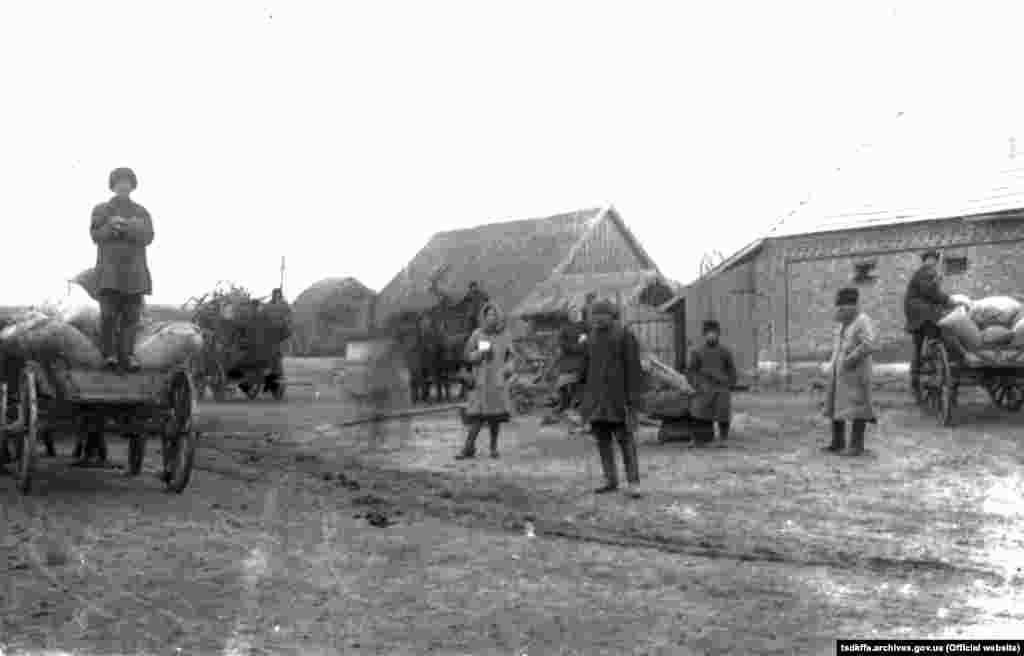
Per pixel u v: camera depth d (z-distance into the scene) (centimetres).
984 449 1420
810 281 2752
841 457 1382
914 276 1822
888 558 796
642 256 4675
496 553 810
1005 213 2370
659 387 1625
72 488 1122
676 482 1194
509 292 4312
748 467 1303
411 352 2312
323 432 1714
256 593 681
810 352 2742
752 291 2875
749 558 796
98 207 1119
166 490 1115
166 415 1112
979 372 1714
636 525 937
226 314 2675
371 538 865
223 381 2684
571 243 4431
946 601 668
